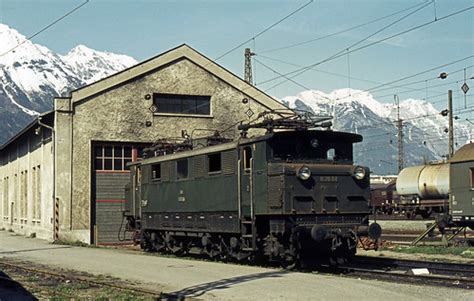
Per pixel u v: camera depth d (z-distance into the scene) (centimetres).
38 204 4066
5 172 5566
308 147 2028
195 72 3709
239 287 1523
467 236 3584
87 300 1429
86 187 3462
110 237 3512
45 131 3756
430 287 1488
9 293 1645
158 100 3662
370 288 1469
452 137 4966
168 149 2845
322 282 1580
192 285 1602
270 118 2095
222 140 2603
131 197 3083
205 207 2341
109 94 3528
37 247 3184
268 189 1964
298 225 1914
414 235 3669
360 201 2019
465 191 3309
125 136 3547
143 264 2194
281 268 1997
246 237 2084
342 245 1991
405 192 5491
